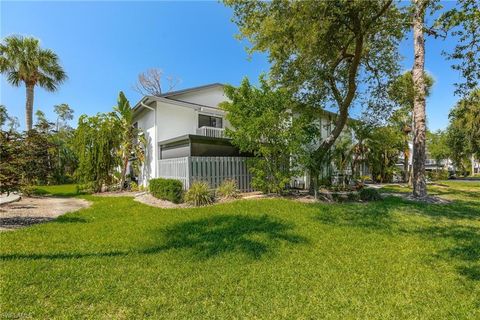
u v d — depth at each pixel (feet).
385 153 63.98
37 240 15.10
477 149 74.49
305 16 20.52
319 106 37.06
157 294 9.19
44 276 10.21
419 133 32.76
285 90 31.35
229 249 13.93
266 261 12.41
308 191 35.27
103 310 8.14
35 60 49.83
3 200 31.71
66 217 22.26
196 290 9.55
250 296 9.23
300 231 17.33
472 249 14.24
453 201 31.65
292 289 9.76
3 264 11.29
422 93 32.27
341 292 9.60
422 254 13.50
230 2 24.77
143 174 51.44
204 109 48.47
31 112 51.90
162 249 13.85
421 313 8.31
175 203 28.50
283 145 30.04
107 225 19.07
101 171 45.47
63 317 7.68
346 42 28.37
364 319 7.96
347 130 53.42
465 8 14.69
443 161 131.75
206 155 39.99
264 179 32.04
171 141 40.32
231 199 29.27
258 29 24.72
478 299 9.16
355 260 12.64
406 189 46.21
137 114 56.29
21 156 19.89
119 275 10.55
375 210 24.20
